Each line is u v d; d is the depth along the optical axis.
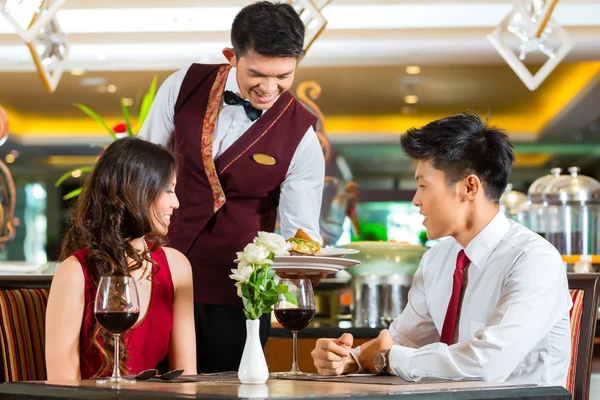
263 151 2.80
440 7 7.03
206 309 2.78
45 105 10.57
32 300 2.46
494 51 8.05
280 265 2.34
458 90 9.89
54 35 4.38
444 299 2.38
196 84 2.83
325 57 8.31
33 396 1.79
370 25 7.66
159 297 2.41
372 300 3.51
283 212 2.88
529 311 2.07
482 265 2.23
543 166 12.81
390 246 3.49
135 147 2.37
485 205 2.23
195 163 2.78
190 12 7.03
